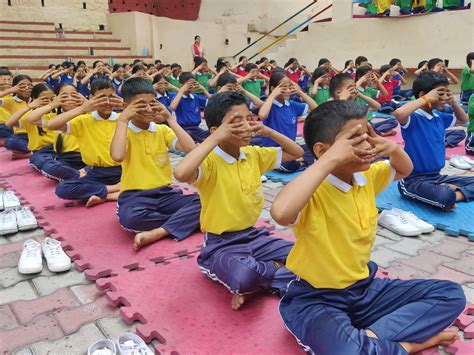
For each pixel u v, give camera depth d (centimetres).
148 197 353
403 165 223
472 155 583
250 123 254
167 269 293
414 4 1185
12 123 513
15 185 502
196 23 1628
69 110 435
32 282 290
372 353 178
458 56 1117
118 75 988
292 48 1417
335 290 203
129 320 241
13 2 1421
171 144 360
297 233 206
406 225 348
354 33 1288
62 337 232
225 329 229
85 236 353
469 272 286
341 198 201
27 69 1255
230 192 266
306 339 195
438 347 212
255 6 1647
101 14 1563
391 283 219
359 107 195
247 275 237
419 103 379
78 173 486
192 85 640
